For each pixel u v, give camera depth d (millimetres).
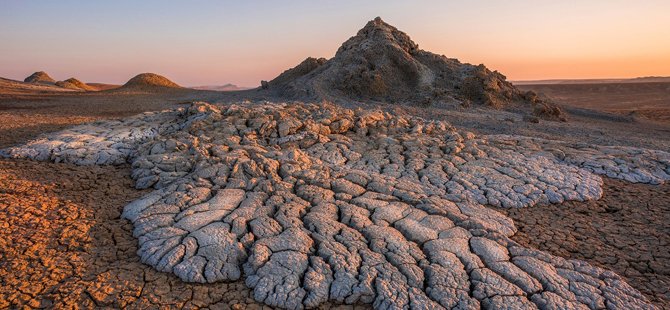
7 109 24000
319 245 5574
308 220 6188
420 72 30516
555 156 10875
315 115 12047
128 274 5152
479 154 10289
